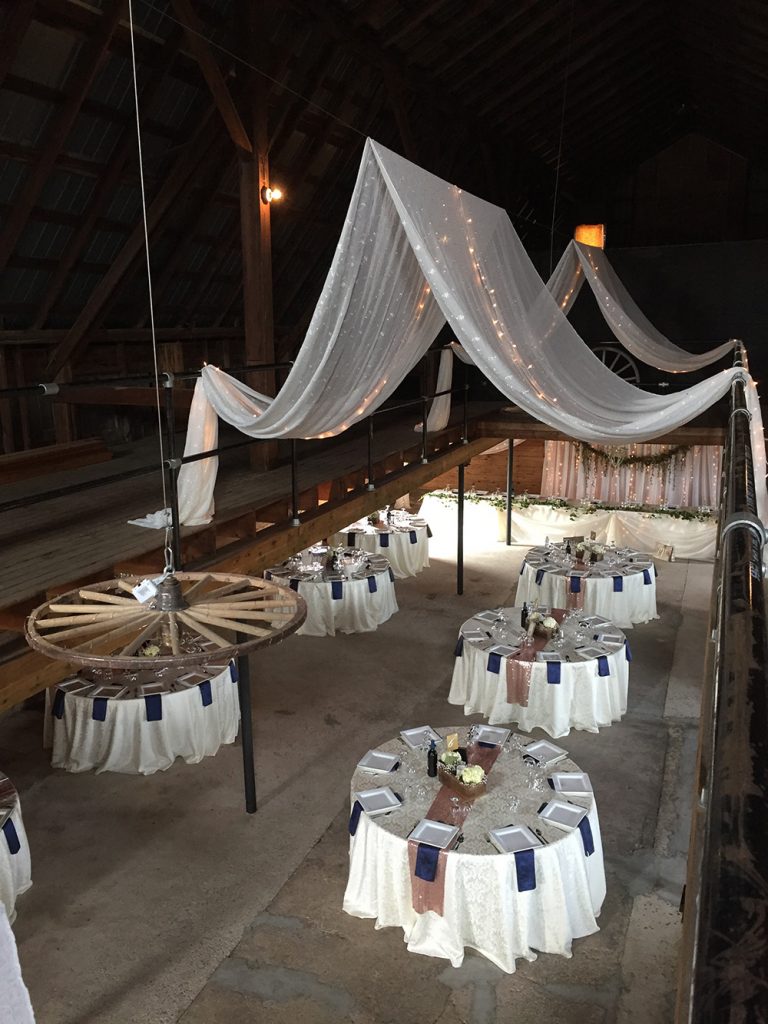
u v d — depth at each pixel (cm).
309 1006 459
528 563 1102
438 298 466
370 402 601
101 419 1084
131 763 701
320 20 859
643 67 1439
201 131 858
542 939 491
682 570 1313
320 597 1023
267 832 624
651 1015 451
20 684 461
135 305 1030
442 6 964
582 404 673
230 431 1227
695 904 48
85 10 667
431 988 469
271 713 826
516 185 1583
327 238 1209
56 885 562
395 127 1141
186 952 500
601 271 1029
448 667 940
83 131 771
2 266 806
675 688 886
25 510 741
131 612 297
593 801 521
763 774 55
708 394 646
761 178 1820
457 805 517
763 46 1096
